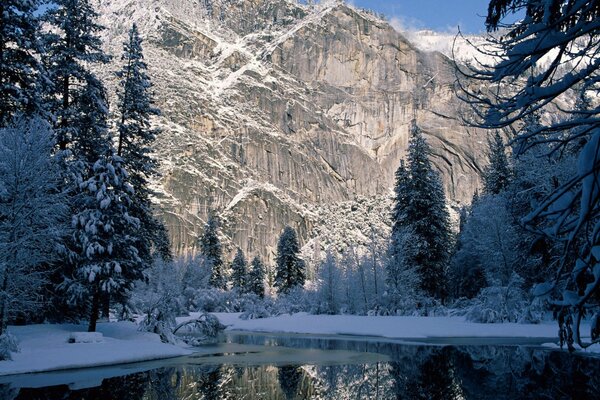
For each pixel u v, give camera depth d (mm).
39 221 17641
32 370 14750
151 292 46438
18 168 17234
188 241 142875
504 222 33062
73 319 24125
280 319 42750
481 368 15008
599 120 4012
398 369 15211
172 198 157250
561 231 4508
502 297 29875
